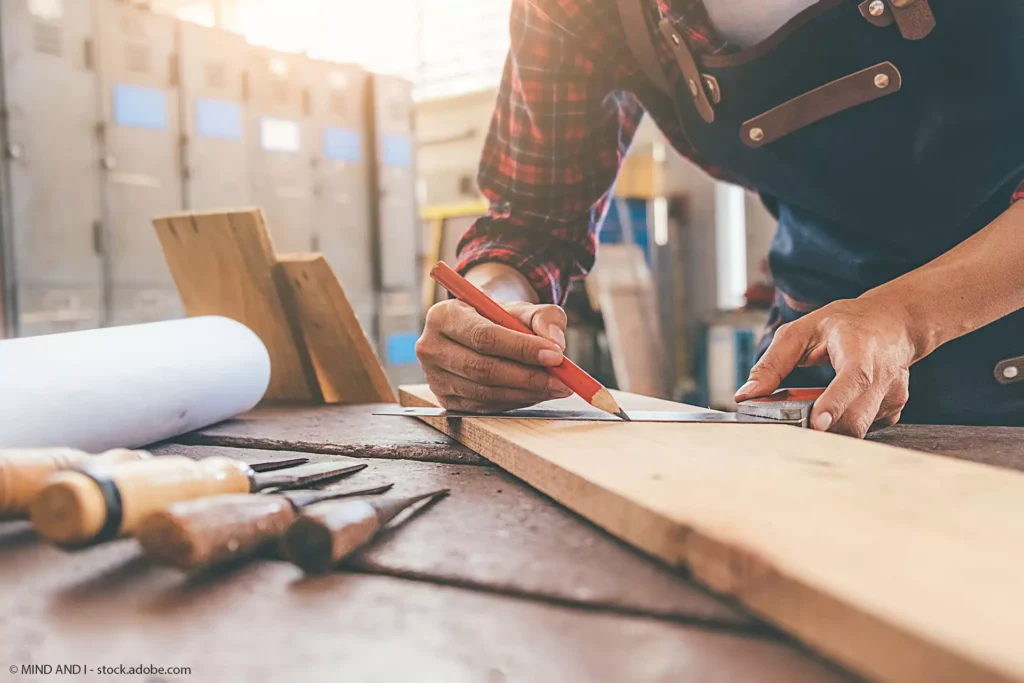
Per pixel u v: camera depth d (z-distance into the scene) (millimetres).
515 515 571
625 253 5047
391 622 390
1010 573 346
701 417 810
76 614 404
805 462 571
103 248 3145
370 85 4160
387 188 4203
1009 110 887
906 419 1185
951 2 842
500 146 1265
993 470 536
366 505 498
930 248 1062
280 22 6578
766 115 1021
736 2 990
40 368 734
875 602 315
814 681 325
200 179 3443
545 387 836
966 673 273
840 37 915
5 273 2871
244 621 394
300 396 1360
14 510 474
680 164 5895
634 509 472
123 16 3160
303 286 1265
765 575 364
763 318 4832
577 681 328
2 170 2842
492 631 378
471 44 5984
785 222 1258
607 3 1100
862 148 986
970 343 1109
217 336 1039
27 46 2885
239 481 534
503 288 1104
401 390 1275
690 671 335
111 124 3146
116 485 424
